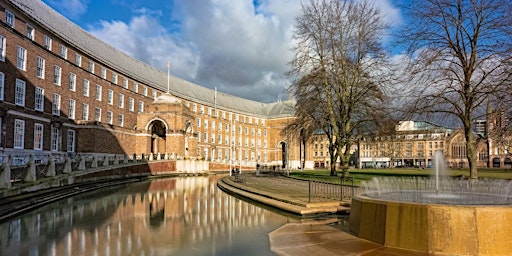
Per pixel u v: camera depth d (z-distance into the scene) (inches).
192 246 429.7
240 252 404.8
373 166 4345.5
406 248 394.0
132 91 2536.9
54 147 1670.8
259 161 4379.9
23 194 771.4
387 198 478.6
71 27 2076.8
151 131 2410.2
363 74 1213.1
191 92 3499.0
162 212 689.0
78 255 382.3
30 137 1476.4
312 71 1291.8
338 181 1194.6
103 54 2345.0
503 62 815.1
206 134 3575.3
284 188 1029.2
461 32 882.1
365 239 444.1
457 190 665.6
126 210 704.4
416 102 921.5
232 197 966.4
